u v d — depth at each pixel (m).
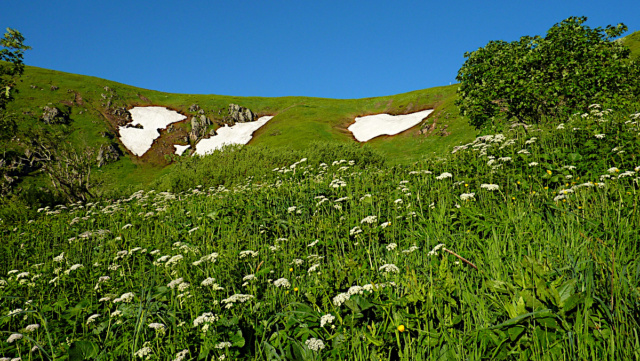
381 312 3.30
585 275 3.13
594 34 17.30
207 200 12.52
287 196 10.41
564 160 7.14
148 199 15.06
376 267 4.72
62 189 29.72
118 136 91.69
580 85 15.27
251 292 4.55
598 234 4.07
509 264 3.92
